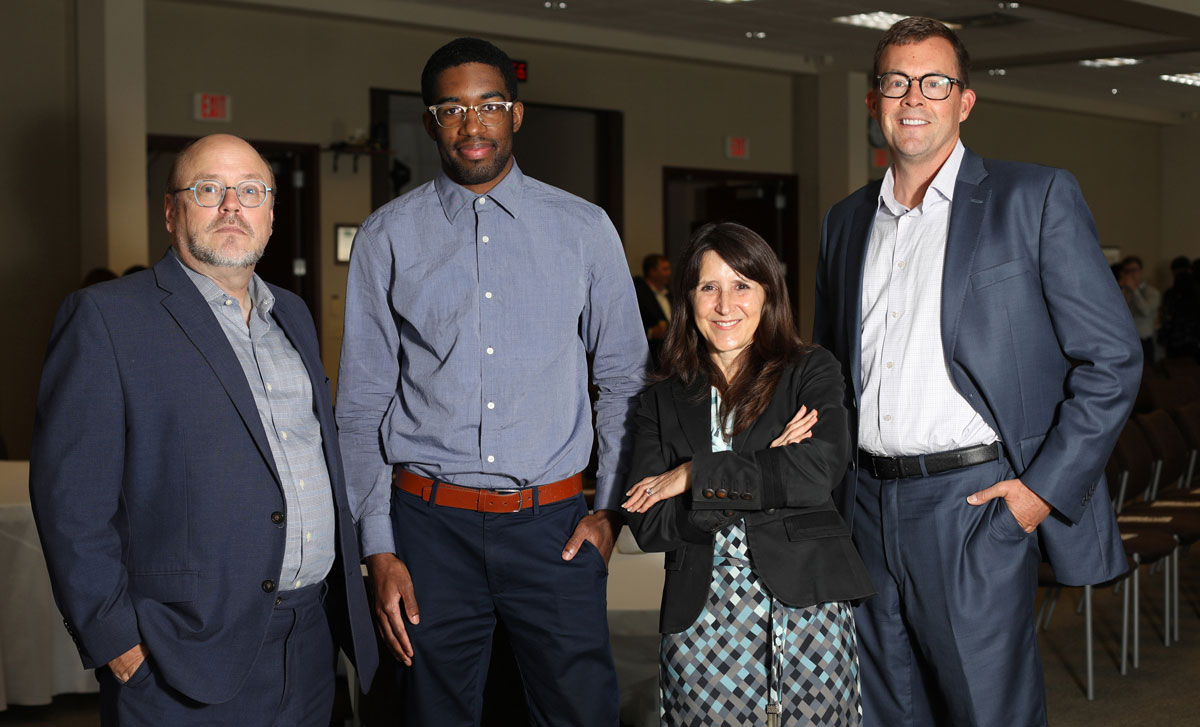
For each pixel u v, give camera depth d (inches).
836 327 105.8
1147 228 653.9
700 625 91.8
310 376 90.6
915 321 98.7
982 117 550.6
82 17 302.8
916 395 97.9
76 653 160.2
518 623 97.0
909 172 100.9
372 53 360.5
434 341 95.7
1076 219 95.4
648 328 263.7
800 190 468.4
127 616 80.0
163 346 83.0
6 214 302.0
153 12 325.1
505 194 96.7
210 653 82.4
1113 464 206.8
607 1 353.4
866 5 362.0
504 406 95.2
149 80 325.4
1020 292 95.8
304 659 89.0
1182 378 323.6
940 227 99.4
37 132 304.7
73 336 81.0
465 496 95.1
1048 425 96.7
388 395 99.8
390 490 99.7
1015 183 97.3
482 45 95.0
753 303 94.4
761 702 90.4
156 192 395.5
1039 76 504.4
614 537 101.3
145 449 82.5
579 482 99.6
